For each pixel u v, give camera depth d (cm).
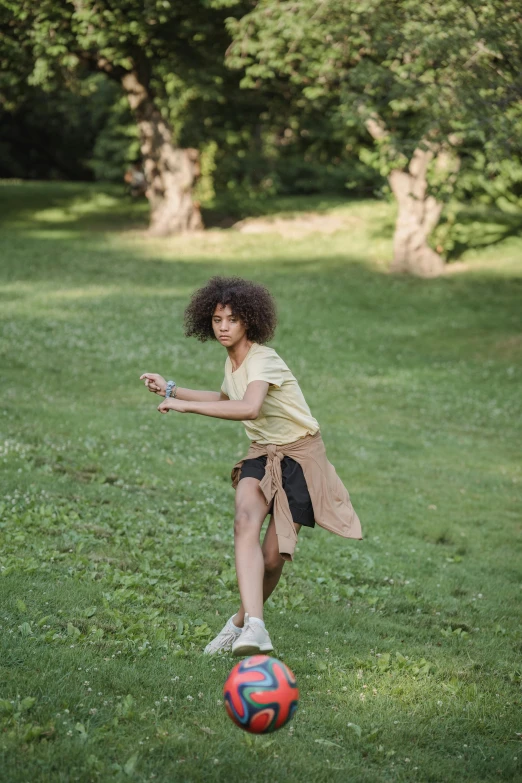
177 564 691
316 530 910
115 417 1295
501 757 429
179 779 365
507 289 2633
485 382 1870
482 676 543
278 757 396
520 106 1788
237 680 368
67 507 801
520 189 2952
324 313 2341
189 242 3180
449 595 741
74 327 1952
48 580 599
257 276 2705
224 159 3672
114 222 3606
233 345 494
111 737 387
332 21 2161
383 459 1274
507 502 1119
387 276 2772
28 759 361
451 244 2969
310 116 3431
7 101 3394
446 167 2627
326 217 3675
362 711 461
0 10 2728
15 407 1263
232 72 2989
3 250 2856
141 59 3045
